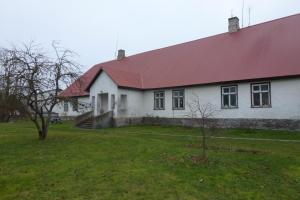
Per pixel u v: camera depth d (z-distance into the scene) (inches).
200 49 1198.3
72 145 569.9
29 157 474.0
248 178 366.0
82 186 331.3
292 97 823.1
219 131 874.8
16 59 607.5
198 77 1043.9
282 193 328.2
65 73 652.1
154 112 1167.6
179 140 669.3
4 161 455.5
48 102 651.5
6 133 799.7
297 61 833.5
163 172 370.0
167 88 1122.7
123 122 1138.7
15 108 627.5
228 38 1143.6
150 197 299.6
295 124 815.1
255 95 901.8
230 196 312.0
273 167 416.2
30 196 314.7
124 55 1555.1
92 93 1222.9
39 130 653.9
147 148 521.3
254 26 1103.0
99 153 486.0
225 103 967.0
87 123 1098.1
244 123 914.7
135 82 1201.4
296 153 504.1
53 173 382.6
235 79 925.2
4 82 611.5
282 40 944.9
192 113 1032.8
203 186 331.9
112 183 335.3
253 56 967.0
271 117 860.6
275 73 846.5
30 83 605.3
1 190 341.4
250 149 535.5
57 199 301.6
